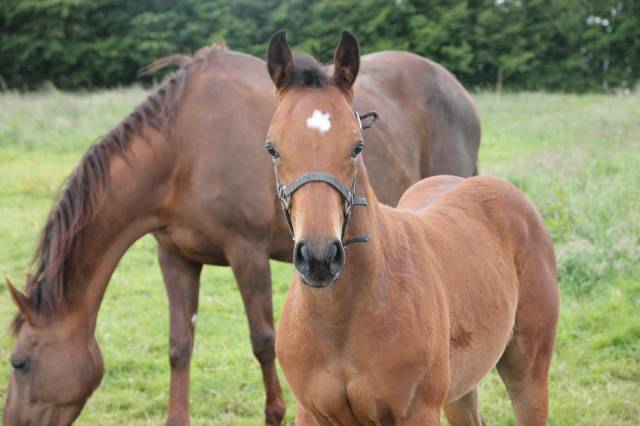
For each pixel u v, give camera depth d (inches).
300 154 85.4
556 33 874.1
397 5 846.5
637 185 277.7
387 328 93.1
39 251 137.1
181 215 149.3
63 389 134.2
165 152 146.6
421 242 104.5
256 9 860.6
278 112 91.0
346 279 90.4
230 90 154.4
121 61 880.9
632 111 485.1
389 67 200.1
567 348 181.3
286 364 99.3
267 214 152.0
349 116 89.2
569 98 671.1
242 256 151.5
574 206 251.9
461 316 106.7
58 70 891.4
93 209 138.4
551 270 128.5
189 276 154.9
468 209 124.3
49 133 482.6
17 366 132.1
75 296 136.3
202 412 164.9
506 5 866.8
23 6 846.5
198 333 205.3
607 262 216.7
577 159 325.4
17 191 352.2
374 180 180.4
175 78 154.2
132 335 202.2
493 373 177.6
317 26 841.5
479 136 222.2
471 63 867.4
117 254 143.9
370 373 93.5
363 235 90.7
